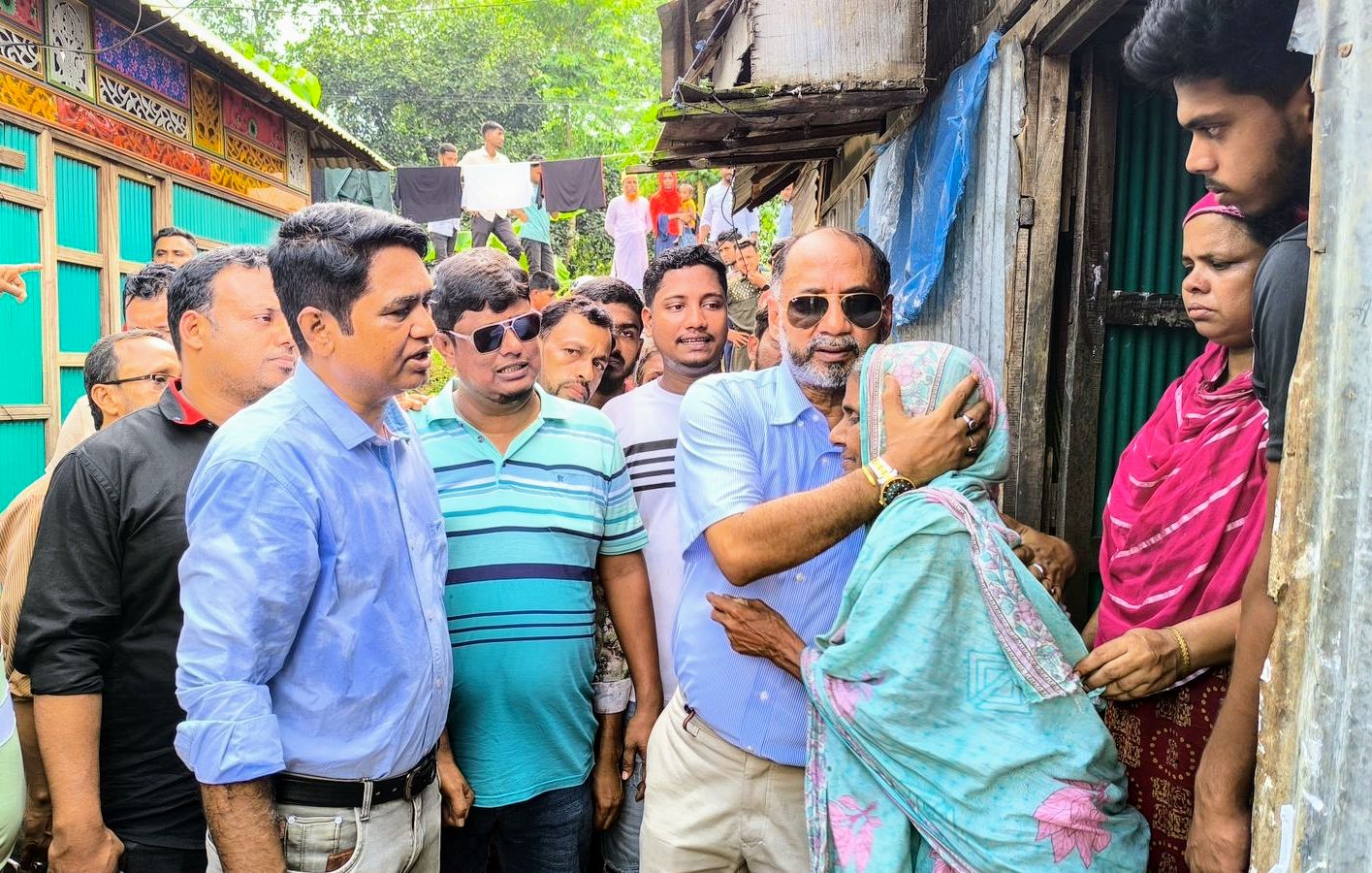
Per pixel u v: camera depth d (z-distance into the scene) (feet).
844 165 21.38
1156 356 10.46
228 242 29.78
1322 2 3.18
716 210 40.45
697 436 6.64
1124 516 6.21
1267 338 4.08
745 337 23.71
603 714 8.43
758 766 6.49
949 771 5.07
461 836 7.63
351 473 5.80
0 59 19.45
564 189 35.60
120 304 23.95
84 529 6.66
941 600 5.14
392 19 87.81
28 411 20.31
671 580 8.81
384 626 5.83
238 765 5.17
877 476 5.56
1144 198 10.39
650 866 6.86
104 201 23.26
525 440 7.69
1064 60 10.07
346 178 35.12
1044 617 5.31
